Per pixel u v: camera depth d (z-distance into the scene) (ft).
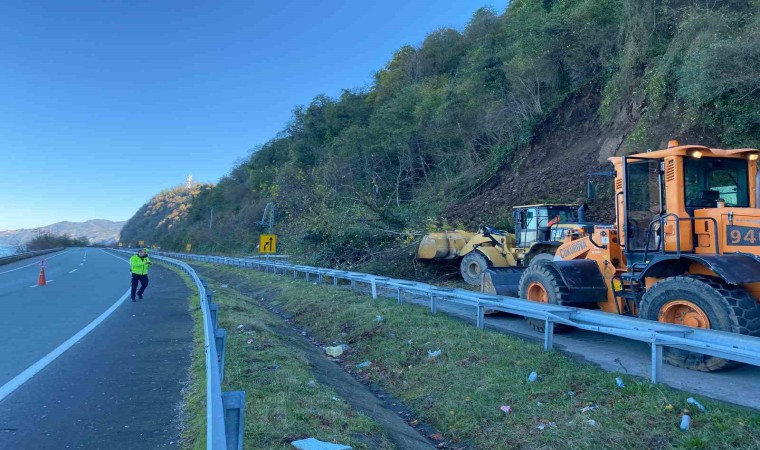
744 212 21.98
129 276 83.35
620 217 27.43
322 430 16.67
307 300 47.01
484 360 24.66
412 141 104.37
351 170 108.17
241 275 80.38
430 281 56.49
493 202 75.66
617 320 21.67
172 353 27.27
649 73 63.93
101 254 201.46
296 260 71.46
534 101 84.23
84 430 16.48
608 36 75.92
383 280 42.01
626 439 16.12
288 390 20.25
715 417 16.14
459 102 97.09
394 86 138.31
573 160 72.28
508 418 19.21
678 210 23.85
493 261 50.83
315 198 79.20
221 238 180.55
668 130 58.85
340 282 60.39
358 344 32.91
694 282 21.56
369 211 67.56
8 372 23.56
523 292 31.58
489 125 89.66
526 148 81.15
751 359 16.97
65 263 128.36
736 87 51.60
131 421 17.24
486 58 98.73
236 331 30.94
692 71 53.52
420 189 99.19
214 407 10.85
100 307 45.44
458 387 22.76
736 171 25.07
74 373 23.34
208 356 15.98
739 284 20.98
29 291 59.52
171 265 116.26
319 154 141.69
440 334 29.45
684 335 19.17
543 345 25.59
